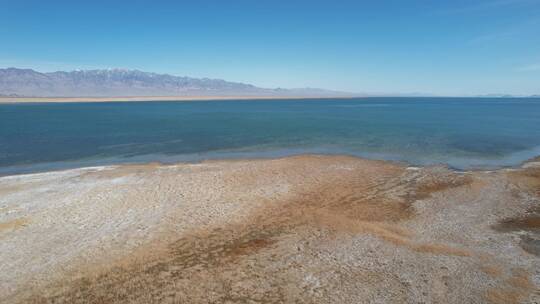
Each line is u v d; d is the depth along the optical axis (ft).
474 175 82.84
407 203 64.13
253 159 105.19
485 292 36.45
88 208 60.95
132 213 58.59
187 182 76.59
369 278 38.99
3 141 139.95
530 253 44.96
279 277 39.32
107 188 72.54
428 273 39.99
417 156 107.76
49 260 43.73
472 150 117.08
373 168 90.84
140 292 36.88
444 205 63.00
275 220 55.57
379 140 140.15
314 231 51.31
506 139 140.36
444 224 54.54
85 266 42.29
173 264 42.45
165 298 35.78
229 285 37.91
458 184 75.66
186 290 37.09
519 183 75.87
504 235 50.52
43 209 60.54
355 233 50.55
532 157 105.70
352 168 90.74
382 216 57.82
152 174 84.48
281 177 80.94
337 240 48.37
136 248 46.57
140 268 41.65
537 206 62.08
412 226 53.83
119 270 41.32
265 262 42.60
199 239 49.08
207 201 64.18
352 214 58.44
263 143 135.85
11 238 49.67
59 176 83.66
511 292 36.42
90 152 118.01
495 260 43.06
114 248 46.62
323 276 39.42
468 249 46.06
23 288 38.01
